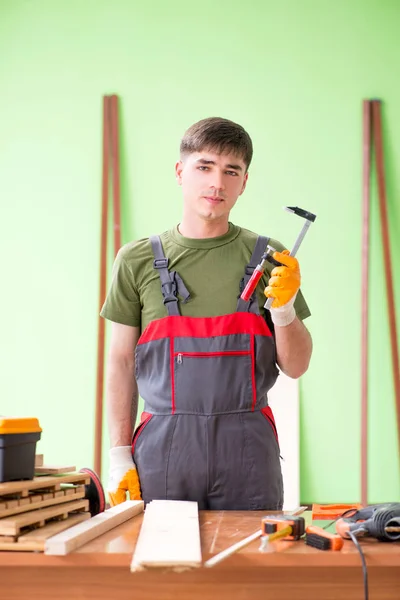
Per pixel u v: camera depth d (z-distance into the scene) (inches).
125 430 74.2
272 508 67.3
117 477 69.5
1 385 157.5
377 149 156.3
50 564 42.8
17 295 158.7
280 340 71.4
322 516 55.7
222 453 66.9
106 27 159.5
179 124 158.4
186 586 43.4
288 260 65.2
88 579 43.6
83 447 155.6
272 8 158.7
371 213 157.8
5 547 43.5
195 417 67.6
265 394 70.3
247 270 72.0
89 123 159.3
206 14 158.7
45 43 160.1
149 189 157.9
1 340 158.4
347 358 155.9
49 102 159.9
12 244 159.2
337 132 157.8
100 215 157.3
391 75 158.4
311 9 158.9
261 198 157.3
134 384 75.8
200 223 72.9
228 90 158.4
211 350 68.8
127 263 73.9
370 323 157.2
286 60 158.4
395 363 153.1
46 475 52.5
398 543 45.8
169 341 69.7
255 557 42.5
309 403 155.0
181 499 67.2
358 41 158.7
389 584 43.0
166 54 158.6
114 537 47.9
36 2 160.2
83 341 157.4
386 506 47.3
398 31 158.7
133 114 158.6
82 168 159.0
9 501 46.0
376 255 157.5
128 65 159.0
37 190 159.5
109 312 74.4
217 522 54.4
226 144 69.7
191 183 71.1
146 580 43.4
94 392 156.5
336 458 154.2
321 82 158.4
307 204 157.2
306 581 43.3
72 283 158.1
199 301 71.4
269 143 157.8
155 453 67.9
